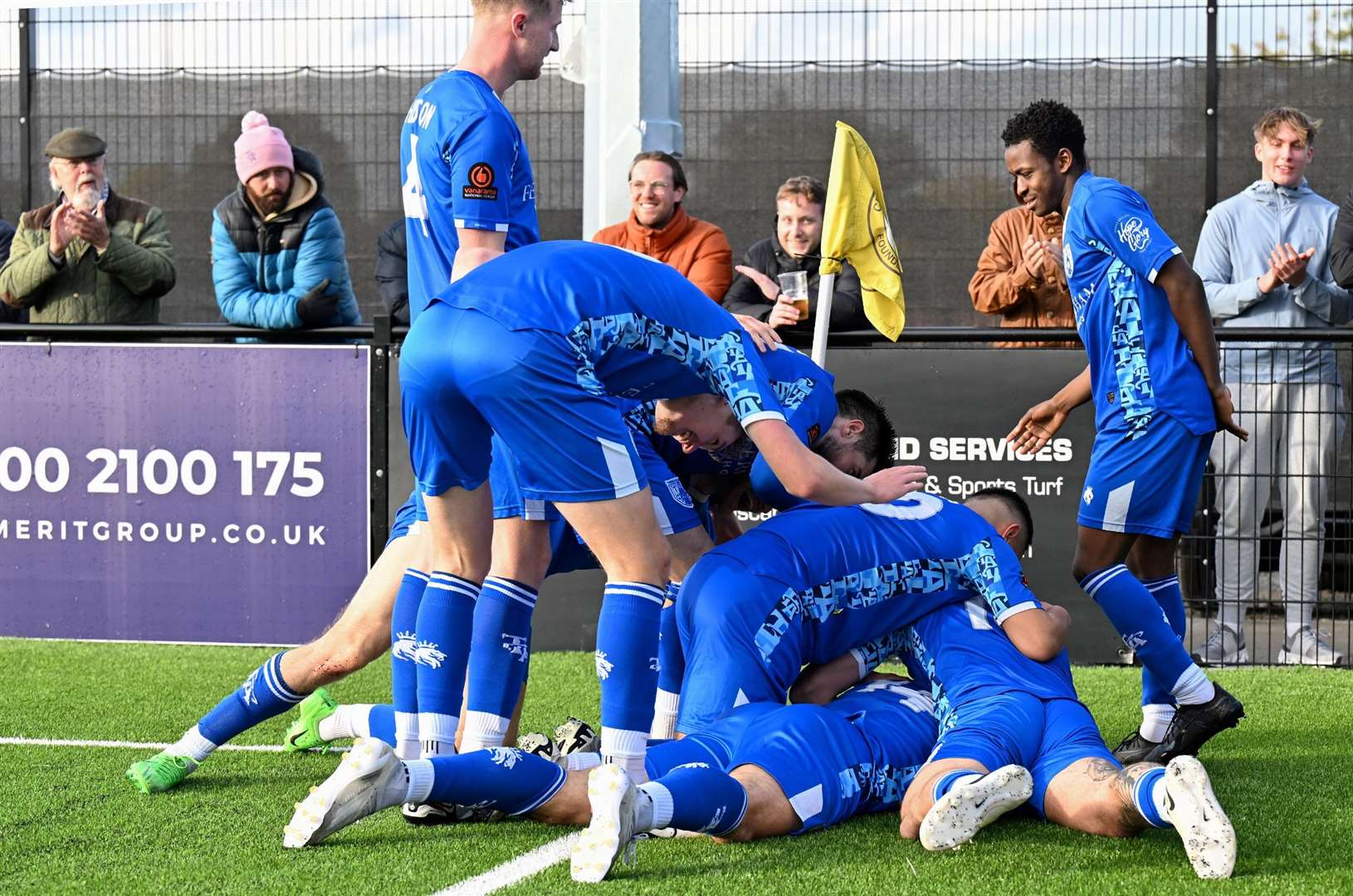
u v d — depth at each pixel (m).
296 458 12.89
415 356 6.81
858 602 7.75
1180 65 17.62
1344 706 10.44
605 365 6.88
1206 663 12.52
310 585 12.92
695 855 6.54
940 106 18.11
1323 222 13.55
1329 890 5.98
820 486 6.87
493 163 7.37
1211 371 8.51
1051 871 6.26
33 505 13.22
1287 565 12.51
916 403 12.34
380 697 11.00
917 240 18.22
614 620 6.69
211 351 12.96
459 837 6.90
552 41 7.90
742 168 18.50
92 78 18.97
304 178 13.33
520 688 7.51
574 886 6.07
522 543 7.42
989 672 7.42
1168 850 6.59
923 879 6.16
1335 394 12.49
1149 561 9.01
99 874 6.40
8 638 13.28
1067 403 9.76
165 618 13.11
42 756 8.93
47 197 19.02
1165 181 17.70
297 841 6.46
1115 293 8.64
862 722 7.28
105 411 13.10
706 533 8.70
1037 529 12.21
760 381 7.00
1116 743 9.35
